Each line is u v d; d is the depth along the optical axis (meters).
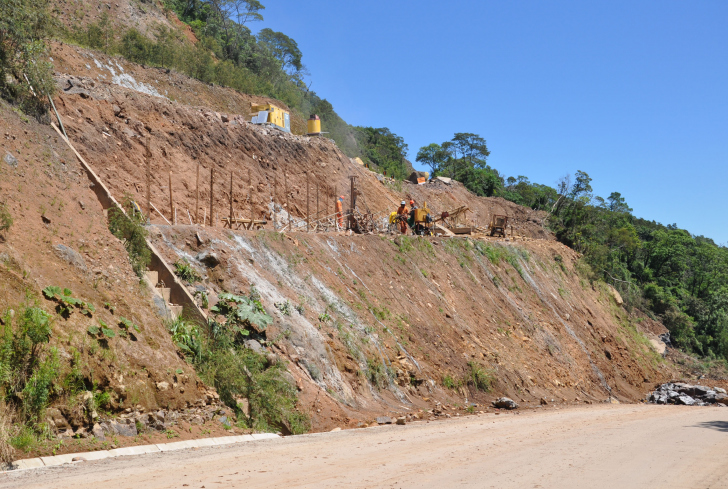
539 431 13.33
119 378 10.14
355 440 11.30
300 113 53.12
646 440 12.02
